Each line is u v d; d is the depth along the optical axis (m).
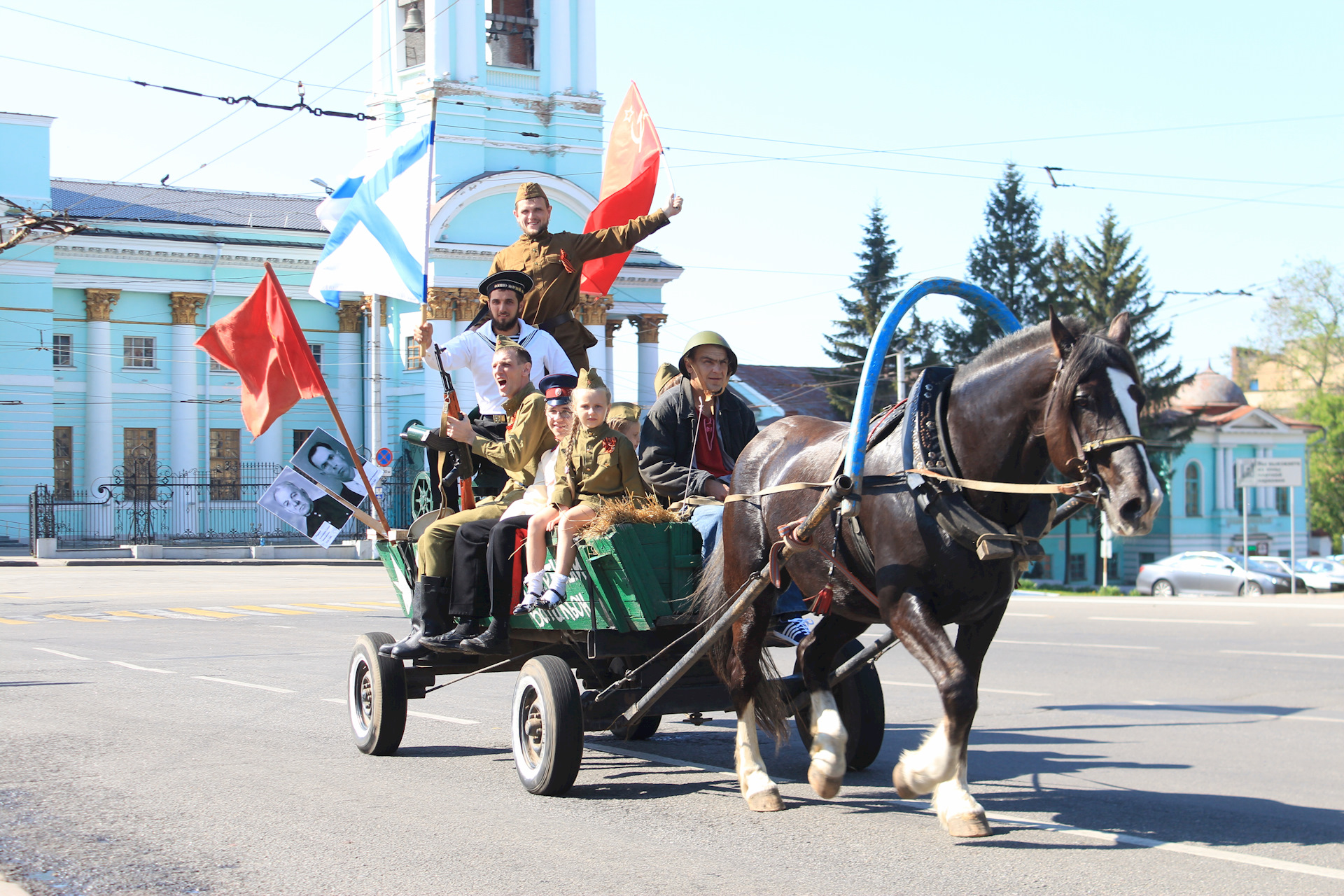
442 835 6.08
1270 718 10.09
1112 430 5.02
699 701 7.32
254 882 5.29
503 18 46.28
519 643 8.02
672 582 7.01
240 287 51.56
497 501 8.05
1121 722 9.94
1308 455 65.75
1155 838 6.00
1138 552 61.19
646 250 52.47
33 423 47.88
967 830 5.93
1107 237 53.38
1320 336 63.62
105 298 49.69
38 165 48.06
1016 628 19.36
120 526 49.41
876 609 6.08
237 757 8.23
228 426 51.84
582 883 5.24
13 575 34.28
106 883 5.29
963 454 5.60
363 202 9.45
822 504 5.78
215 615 21.81
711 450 8.01
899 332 55.91
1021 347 5.51
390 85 45.84
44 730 9.30
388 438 49.53
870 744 7.66
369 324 50.56
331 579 33.03
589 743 9.05
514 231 46.59
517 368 7.97
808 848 5.79
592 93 47.47
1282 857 5.62
